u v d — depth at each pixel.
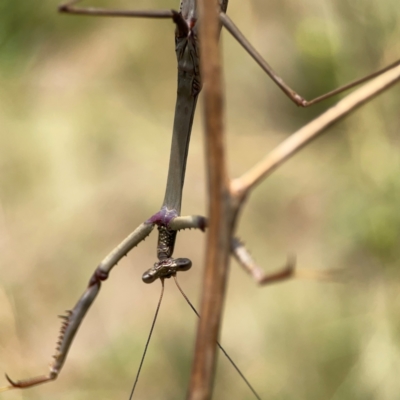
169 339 1.07
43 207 1.24
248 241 1.21
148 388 1.00
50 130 1.33
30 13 1.37
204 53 0.79
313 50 1.08
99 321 1.12
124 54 1.54
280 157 0.80
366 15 1.02
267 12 1.53
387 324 0.94
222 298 0.80
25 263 1.14
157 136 1.39
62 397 0.97
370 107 1.01
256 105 1.55
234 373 1.00
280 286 1.10
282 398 0.94
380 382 0.90
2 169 1.27
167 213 0.83
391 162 0.97
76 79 1.46
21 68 1.41
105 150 1.35
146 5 1.55
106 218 1.24
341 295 1.02
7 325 1.02
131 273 1.20
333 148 1.32
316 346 0.99
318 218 1.21
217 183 0.80
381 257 0.96
